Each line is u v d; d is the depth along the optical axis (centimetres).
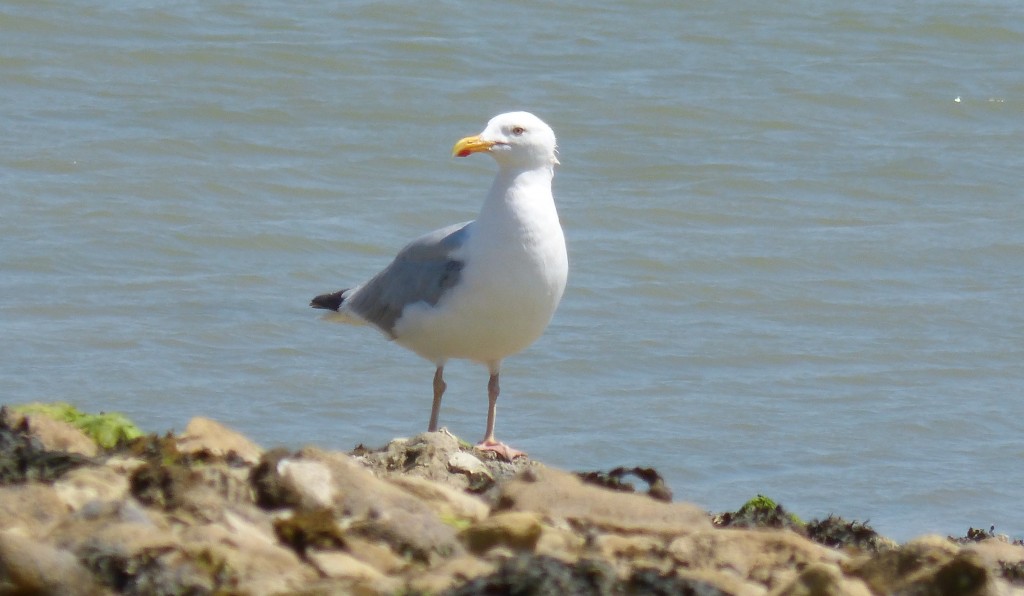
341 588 595
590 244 2092
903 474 1416
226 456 811
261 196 2203
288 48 2802
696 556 724
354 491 724
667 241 2119
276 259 1962
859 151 2570
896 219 2269
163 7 2962
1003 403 1630
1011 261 2108
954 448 1495
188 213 2100
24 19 2817
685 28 3155
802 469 1422
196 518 673
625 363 1691
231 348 1650
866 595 664
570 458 1422
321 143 2430
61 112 2464
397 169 2350
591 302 1888
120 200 2119
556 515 777
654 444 1466
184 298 1800
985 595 701
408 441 1006
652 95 2753
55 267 1866
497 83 2755
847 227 2225
